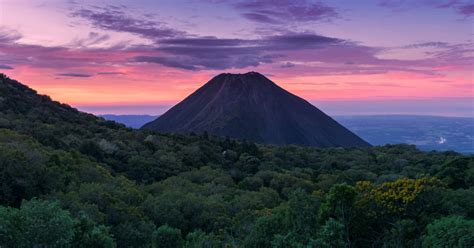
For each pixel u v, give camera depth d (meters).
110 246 26.95
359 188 30.41
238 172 84.81
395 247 25.33
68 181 46.06
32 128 80.38
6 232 19.48
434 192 28.31
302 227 26.20
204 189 61.00
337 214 27.41
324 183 73.19
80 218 28.08
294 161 114.12
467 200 28.22
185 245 31.20
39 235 20.09
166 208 45.00
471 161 47.47
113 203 40.31
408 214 28.34
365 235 28.12
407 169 87.19
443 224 22.34
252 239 26.67
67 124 101.62
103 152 77.56
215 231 40.62
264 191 62.41
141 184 62.28
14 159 38.34
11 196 36.16
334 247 23.30
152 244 33.03
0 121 80.56
